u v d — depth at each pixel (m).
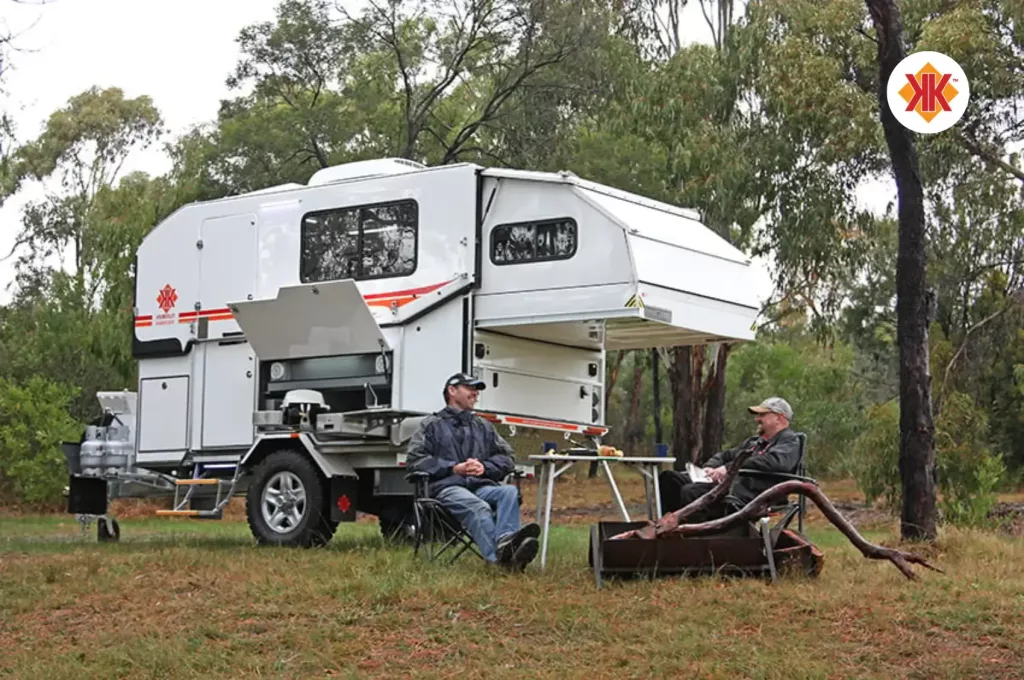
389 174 12.77
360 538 13.38
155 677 7.16
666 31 27.81
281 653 7.53
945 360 22.95
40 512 23.38
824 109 23.61
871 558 9.41
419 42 31.78
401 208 12.62
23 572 10.02
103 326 26.95
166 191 31.41
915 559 9.28
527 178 11.95
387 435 12.01
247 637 7.84
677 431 27.70
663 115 25.09
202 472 13.56
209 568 10.09
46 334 27.27
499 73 30.55
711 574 9.05
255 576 9.50
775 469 9.74
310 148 31.09
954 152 24.34
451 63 31.55
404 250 12.58
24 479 23.19
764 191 24.81
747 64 24.61
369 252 12.80
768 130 24.62
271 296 13.35
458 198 12.27
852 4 24.03
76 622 8.52
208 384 13.64
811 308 28.16
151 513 21.77
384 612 8.26
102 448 14.30
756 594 8.50
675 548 9.02
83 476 14.44
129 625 8.24
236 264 13.61
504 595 8.58
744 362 38.41
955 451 20.14
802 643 7.46
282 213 13.38
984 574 9.65
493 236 12.14
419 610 8.30
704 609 8.11
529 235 11.95
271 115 31.16
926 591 8.65
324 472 12.18
